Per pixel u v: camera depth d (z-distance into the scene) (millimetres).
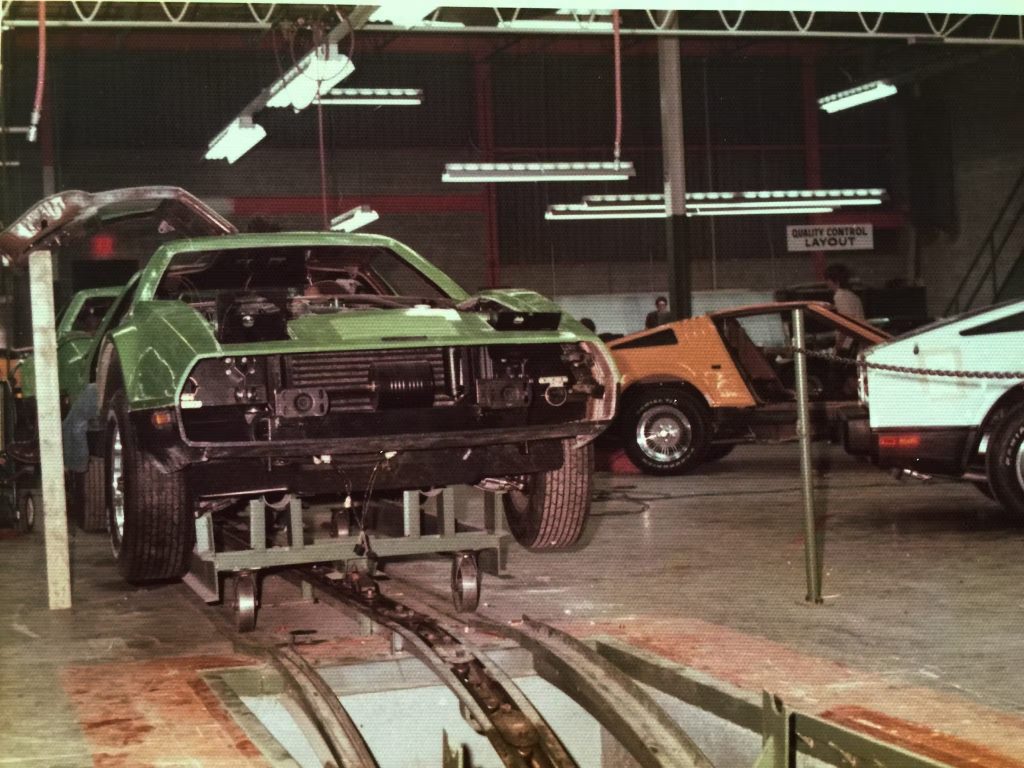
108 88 23422
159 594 5559
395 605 4520
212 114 24031
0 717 3438
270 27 14609
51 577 5199
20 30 22000
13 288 10258
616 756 4074
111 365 4953
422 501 5820
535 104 26109
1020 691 3512
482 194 25969
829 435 10609
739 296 27266
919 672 3750
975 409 6738
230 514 6336
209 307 5387
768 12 20969
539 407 4645
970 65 25516
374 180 25359
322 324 4461
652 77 26641
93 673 3973
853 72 27281
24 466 8078
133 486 4598
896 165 27609
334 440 4262
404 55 25375
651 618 4625
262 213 24578
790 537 6762
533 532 5195
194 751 3070
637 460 10648
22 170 22797
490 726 3273
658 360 10688
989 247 25469
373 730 3887
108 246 22312
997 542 6305
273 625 4762
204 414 4254
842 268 12031
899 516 7477
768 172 27219
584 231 26688
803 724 3008
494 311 4832
